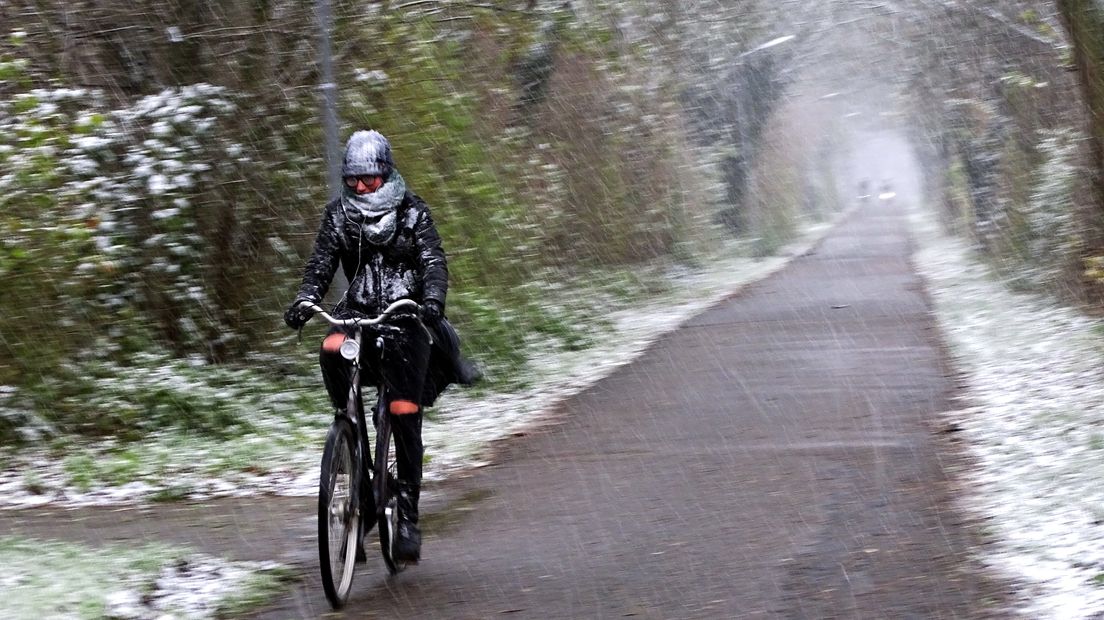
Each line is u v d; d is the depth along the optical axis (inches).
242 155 665.0
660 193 1531.7
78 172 571.5
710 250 1804.9
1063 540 337.1
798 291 1321.4
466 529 380.5
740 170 2081.7
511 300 907.4
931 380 672.4
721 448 499.8
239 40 664.4
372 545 357.4
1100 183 781.9
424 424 578.9
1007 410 556.4
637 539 360.8
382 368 313.6
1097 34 736.3
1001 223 1290.6
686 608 295.4
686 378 709.9
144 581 312.7
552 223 1098.1
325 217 314.5
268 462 488.1
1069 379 626.5
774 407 599.5
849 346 836.6
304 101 690.2
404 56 758.5
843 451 484.1
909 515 378.0
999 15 1115.3
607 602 301.4
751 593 305.1
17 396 546.0
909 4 1501.0
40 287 565.0
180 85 661.3
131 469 472.1
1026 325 872.3
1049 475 414.0
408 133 793.6
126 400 556.1
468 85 882.8
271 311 692.1
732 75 1870.1
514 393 674.8
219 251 673.6
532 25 908.0
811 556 336.5
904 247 2202.3
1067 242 963.3
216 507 417.7
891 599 297.1
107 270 564.7
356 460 303.0
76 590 301.6
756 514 386.3
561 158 1184.2
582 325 932.0
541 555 346.3
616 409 609.0
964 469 442.3
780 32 1808.6
